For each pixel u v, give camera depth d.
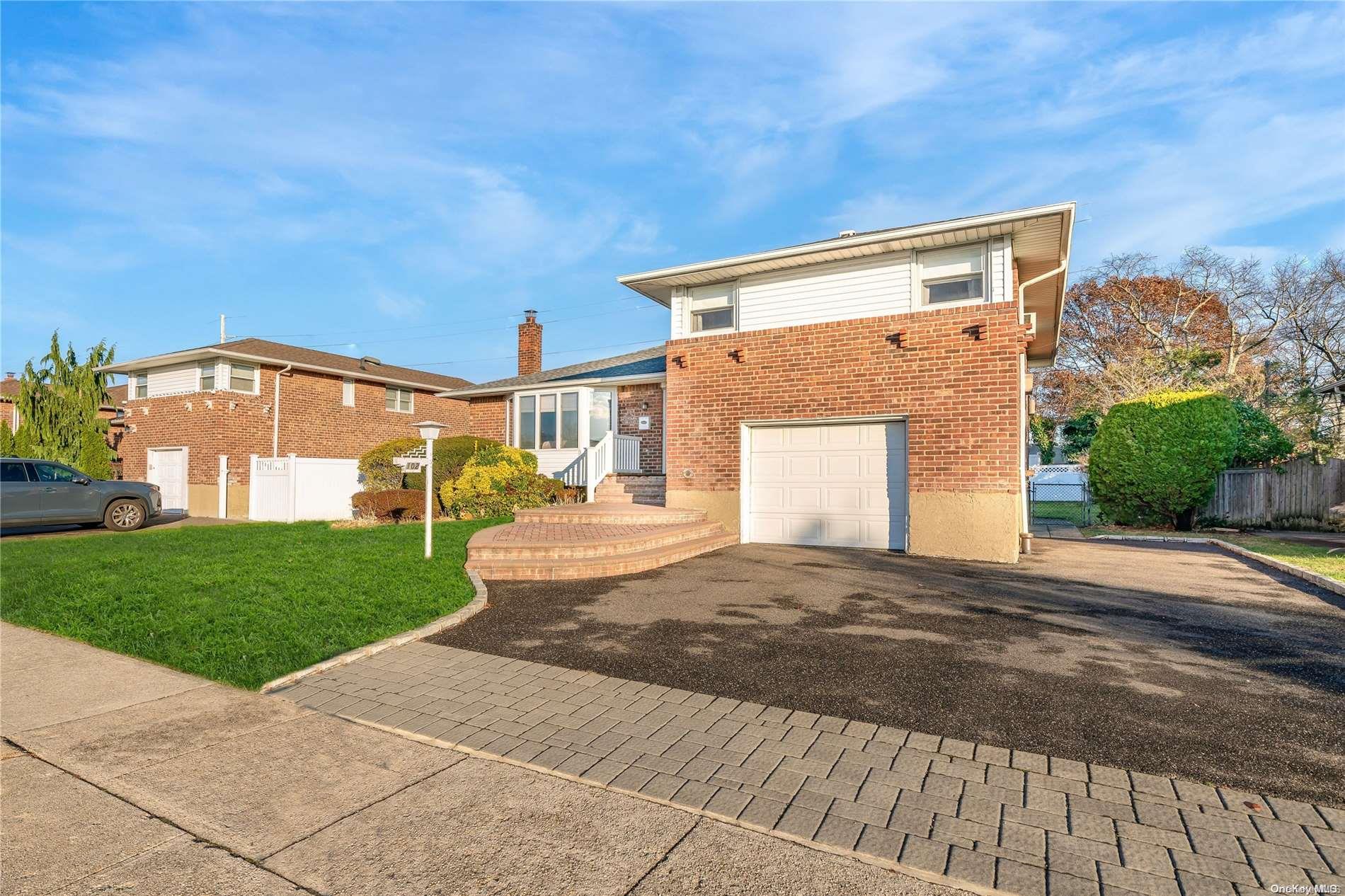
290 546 10.31
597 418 17.03
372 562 8.70
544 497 14.79
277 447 21.64
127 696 4.46
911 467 10.21
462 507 14.36
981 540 9.66
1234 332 28.00
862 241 10.24
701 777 3.24
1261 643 5.33
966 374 9.87
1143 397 15.47
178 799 3.07
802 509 11.30
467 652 5.40
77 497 14.73
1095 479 15.82
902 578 8.22
